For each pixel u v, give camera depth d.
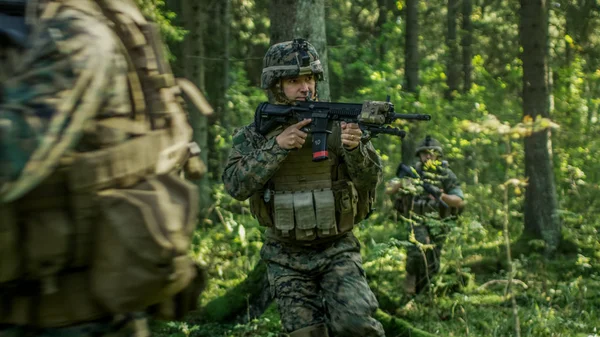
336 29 18.73
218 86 12.87
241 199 4.21
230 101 12.06
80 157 1.74
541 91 9.74
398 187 7.61
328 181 4.18
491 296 7.14
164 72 2.05
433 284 7.21
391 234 9.17
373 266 7.46
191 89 2.23
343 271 4.07
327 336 4.05
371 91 11.23
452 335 5.84
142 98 1.92
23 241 1.74
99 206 1.78
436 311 6.49
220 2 12.98
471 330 5.99
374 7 21.61
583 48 18.08
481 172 13.09
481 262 8.66
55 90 1.63
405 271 7.79
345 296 3.99
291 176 4.18
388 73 11.40
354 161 4.08
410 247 7.29
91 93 1.68
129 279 1.77
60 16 1.73
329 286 4.05
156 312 2.08
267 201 4.18
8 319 1.84
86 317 1.86
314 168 4.18
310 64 4.23
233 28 17.44
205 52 12.89
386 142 13.01
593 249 9.24
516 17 21.08
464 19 20.05
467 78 19.55
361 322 3.92
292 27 6.05
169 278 1.81
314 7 6.08
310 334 4.00
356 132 4.01
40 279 1.80
